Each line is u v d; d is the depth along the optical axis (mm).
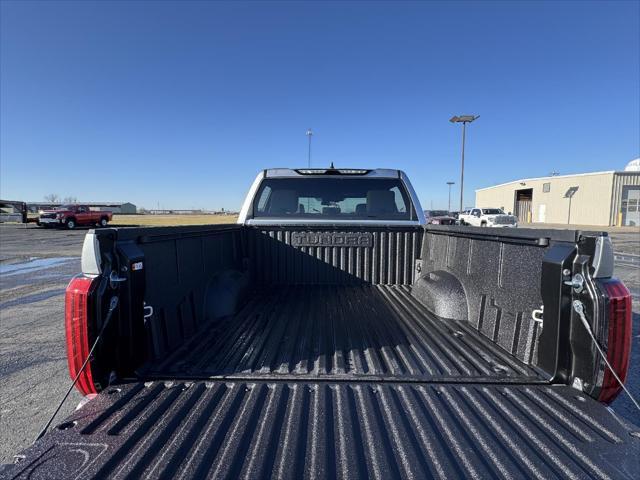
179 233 2346
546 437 1346
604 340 1519
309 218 4039
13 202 39844
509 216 30656
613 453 1259
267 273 3928
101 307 1582
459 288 2834
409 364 1975
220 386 1718
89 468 1158
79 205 30688
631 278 9242
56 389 3449
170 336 2221
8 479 1102
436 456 1250
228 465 1193
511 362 1992
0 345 4598
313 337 2408
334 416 1481
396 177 4035
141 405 1527
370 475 1160
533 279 1951
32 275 9734
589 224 39094
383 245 3922
